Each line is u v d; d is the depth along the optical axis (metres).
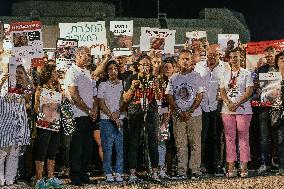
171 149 6.99
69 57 7.24
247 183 6.39
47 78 6.13
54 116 6.04
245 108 6.59
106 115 6.20
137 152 6.78
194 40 7.64
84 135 6.07
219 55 7.00
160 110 6.64
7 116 5.78
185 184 6.11
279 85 6.83
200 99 6.39
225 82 6.63
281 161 6.70
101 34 7.48
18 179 6.66
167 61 6.98
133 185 5.98
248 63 7.69
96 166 7.50
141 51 7.80
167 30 7.66
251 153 7.57
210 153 6.84
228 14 12.61
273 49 6.98
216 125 6.82
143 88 6.38
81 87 6.07
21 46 6.81
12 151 5.93
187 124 6.45
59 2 12.68
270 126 7.02
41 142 6.00
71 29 7.48
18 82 6.07
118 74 6.72
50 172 6.16
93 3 12.87
